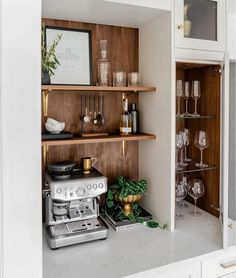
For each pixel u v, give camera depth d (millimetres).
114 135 1730
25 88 606
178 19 1542
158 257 1348
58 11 1536
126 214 1726
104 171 1899
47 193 1491
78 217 1563
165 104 1622
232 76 1794
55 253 1391
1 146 590
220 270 1459
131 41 1888
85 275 1199
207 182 1911
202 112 1886
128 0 1423
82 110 1790
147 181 1856
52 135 1509
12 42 587
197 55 1609
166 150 1637
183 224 1730
